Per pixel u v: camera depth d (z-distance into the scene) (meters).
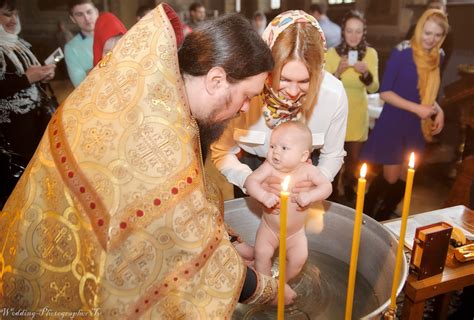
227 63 0.71
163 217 0.63
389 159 2.38
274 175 1.10
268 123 1.16
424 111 2.25
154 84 0.66
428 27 2.12
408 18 2.57
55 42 2.16
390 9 2.60
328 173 1.24
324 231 1.15
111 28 2.13
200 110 0.76
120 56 0.69
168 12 0.74
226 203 1.12
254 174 1.10
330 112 1.21
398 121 2.32
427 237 0.92
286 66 0.95
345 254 1.12
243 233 1.19
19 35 1.99
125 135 0.64
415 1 2.53
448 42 2.42
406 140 2.37
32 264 0.68
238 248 1.10
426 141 2.65
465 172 1.68
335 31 2.55
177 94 0.67
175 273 0.65
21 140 1.91
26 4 2.01
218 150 1.28
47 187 0.68
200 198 0.67
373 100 2.72
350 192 2.70
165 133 0.65
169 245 0.64
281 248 0.61
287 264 1.08
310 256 1.16
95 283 0.62
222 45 0.71
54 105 2.08
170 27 0.69
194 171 0.67
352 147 2.56
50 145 0.70
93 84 0.70
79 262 0.65
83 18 2.22
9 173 1.83
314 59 0.96
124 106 0.66
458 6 2.46
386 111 2.35
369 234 1.01
